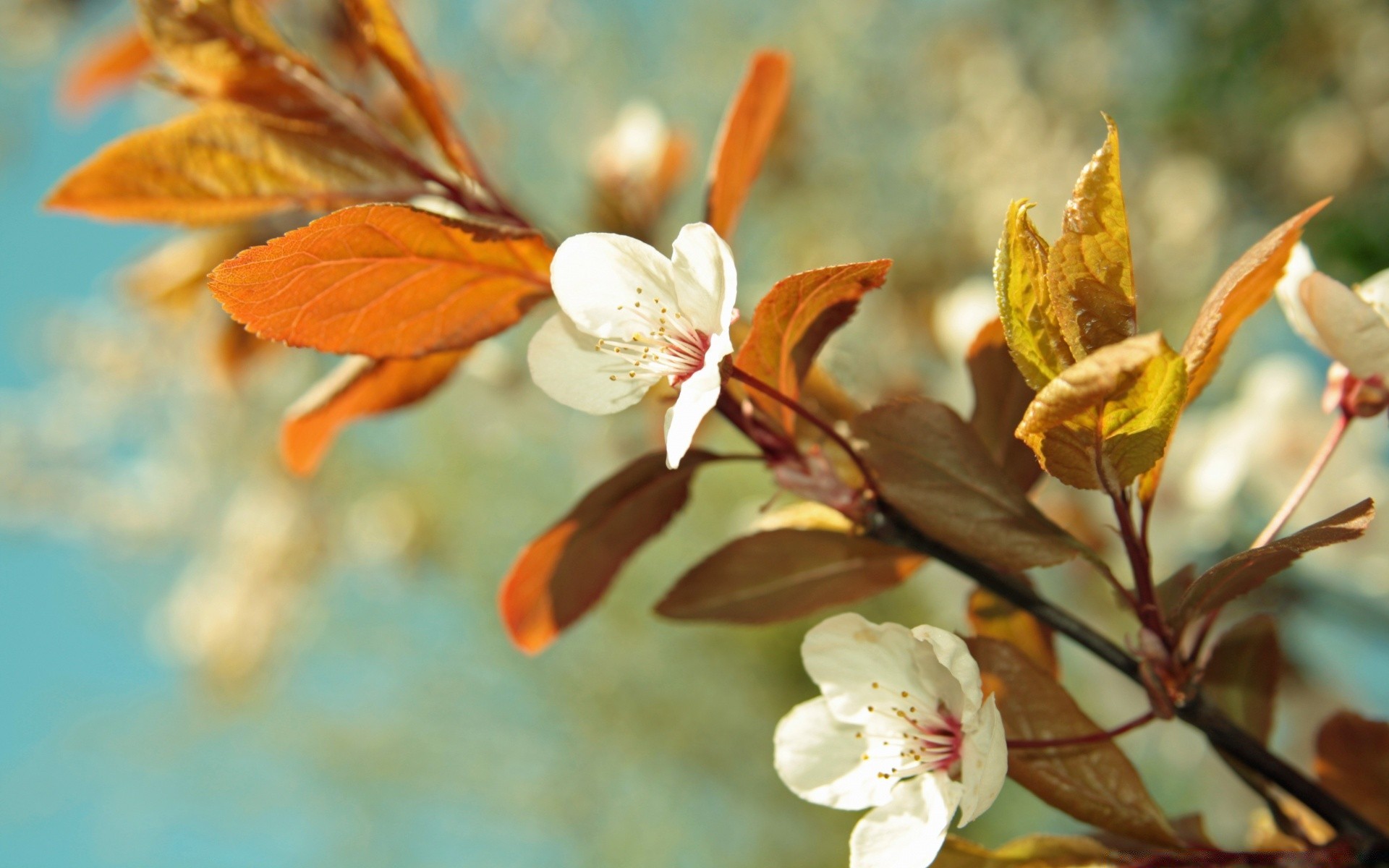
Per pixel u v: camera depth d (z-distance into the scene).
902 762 0.31
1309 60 0.89
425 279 0.31
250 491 1.12
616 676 1.27
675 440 0.30
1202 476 0.51
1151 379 0.29
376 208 0.30
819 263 1.14
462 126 0.58
